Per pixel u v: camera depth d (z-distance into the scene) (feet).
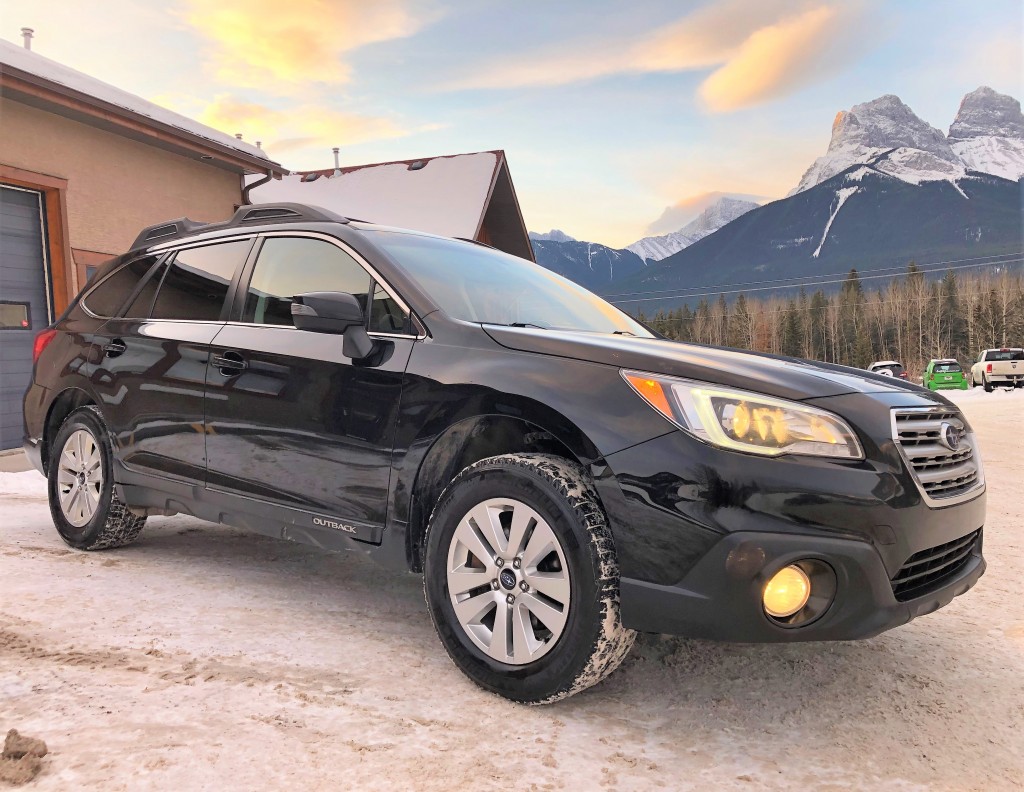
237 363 10.53
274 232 11.34
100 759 6.10
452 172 65.51
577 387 7.72
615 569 7.22
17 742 6.13
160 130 35.76
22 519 16.39
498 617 7.80
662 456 7.08
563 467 7.65
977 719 7.64
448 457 8.88
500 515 8.02
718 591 6.79
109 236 35.27
